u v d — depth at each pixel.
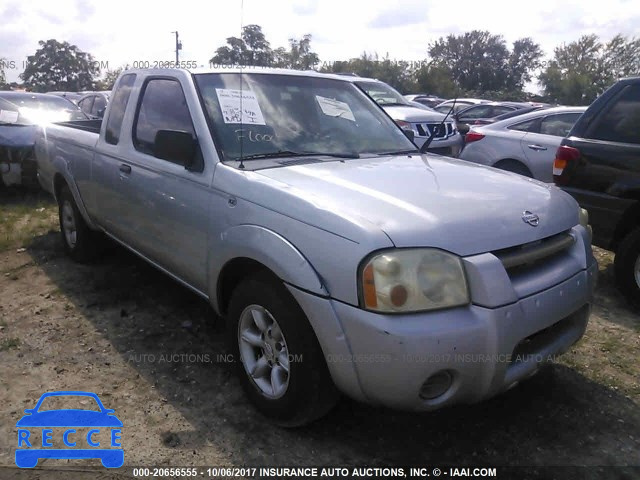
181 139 3.24
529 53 72.31
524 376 2.65
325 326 2.47
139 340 3.86
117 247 5.46
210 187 3.18
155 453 2.75
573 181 4.80
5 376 3.38
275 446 2.81
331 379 2.67
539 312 2.57
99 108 13.77
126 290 4.70
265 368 2.96
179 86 3.71
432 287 2.35
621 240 4.69
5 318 4.16
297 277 2.55
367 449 2.81
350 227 2.43
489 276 2.41
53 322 4.10
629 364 3.69
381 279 2.32
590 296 2.98
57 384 3.31
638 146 4.44
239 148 3.34
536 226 2.74
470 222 2.55
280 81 3.90
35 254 5.61
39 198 8.13
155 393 3.24
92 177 4.61
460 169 3.41
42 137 5.78
